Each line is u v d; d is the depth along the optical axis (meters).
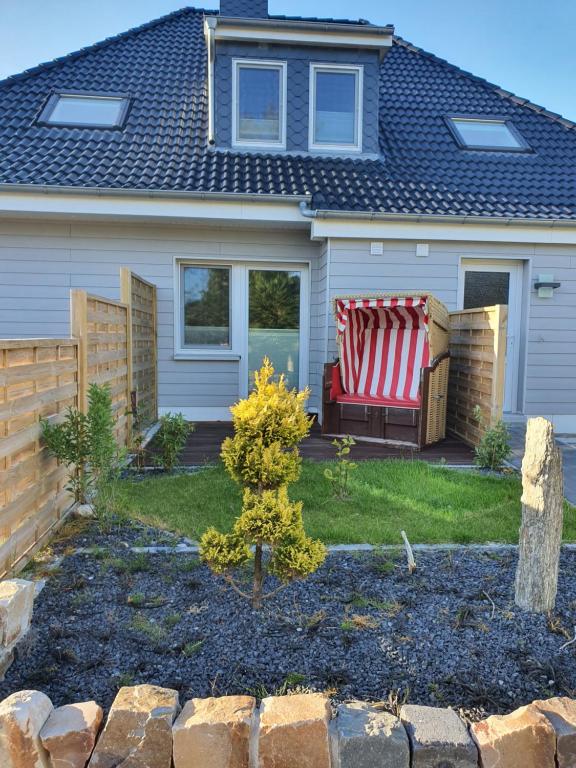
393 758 1.56
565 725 1.61
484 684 1.97
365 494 4.14
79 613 2.39
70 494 3.68
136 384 6.01
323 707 1.65
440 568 2.88
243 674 2.00
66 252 7.17
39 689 1.91
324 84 8.05
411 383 6.70
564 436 7.10
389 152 8.16
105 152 7.29
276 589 2.61
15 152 7.07
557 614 2.44
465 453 5.82
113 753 1.60
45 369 3.20
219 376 7.74
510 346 7.53
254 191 6.71
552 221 6.79
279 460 2.29
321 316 7.45
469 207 6.91
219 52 7.75
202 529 3.39
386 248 6.99
